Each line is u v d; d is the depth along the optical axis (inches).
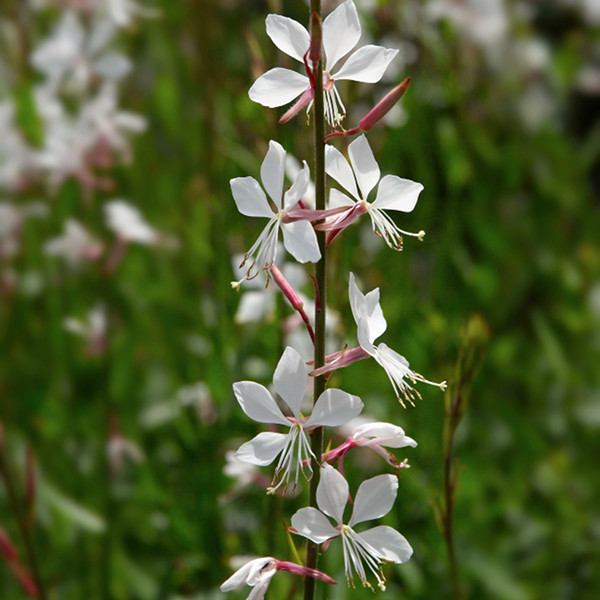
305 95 19.5
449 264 27.7
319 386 19.7
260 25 26.3
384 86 27.4
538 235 33.9
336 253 24.5
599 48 38.9
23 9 30.7
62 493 26.3
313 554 19.8
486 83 34.4
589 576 26.6
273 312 24.3
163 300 30.4
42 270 30.1
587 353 32.2
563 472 28.5
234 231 24.8
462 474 26.0
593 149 35.0
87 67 30.5
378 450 19.8
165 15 31.5
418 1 27.8
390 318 26.1
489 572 25.5
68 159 29.5
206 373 24.1
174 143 32.2
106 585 25.6
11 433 27.2
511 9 34.3
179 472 24.6
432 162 26.7
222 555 24.1
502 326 32.6
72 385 28.7
